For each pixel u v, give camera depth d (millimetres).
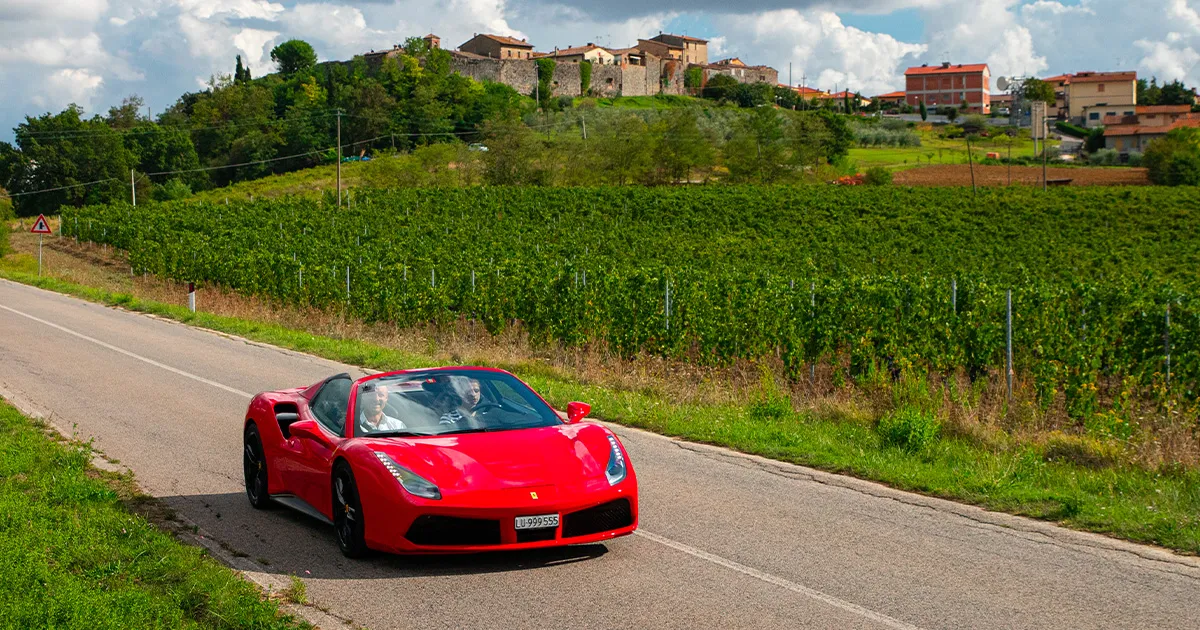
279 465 7777
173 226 56656
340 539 6715
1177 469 9156
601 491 6297
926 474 8773
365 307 26016
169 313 27703
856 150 151750
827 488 8594
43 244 61844
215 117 160000
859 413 11898
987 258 46750
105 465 9742
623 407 12414
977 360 15070
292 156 146125
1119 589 5816
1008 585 5902
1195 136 101500
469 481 6141
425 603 5656
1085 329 14070
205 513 7996
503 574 6199
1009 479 8617
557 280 20859
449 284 24172
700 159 109062
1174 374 12688
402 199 70000
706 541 6934
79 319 26297
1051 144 156125
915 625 5215
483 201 68875
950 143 163250
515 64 188125
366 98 153125
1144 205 64688
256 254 33750
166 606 5289
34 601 5176
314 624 5297
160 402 13844
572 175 104188
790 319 16016
